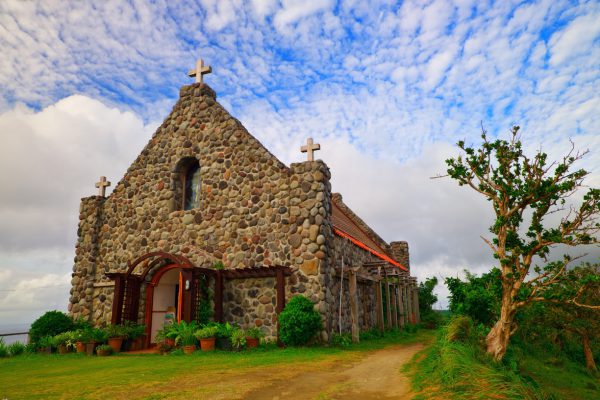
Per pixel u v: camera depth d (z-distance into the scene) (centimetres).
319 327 1164
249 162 1401
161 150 1598
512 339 1109
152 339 1431
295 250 1248
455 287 1173
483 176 847
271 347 1152
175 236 1479
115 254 1597
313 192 1270
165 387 675
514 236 851
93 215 1669
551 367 1075
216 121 1507
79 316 1577
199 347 1157
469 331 866
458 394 536
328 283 1227
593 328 1170
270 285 1271
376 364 866
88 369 916
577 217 754
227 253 1363
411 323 2097
